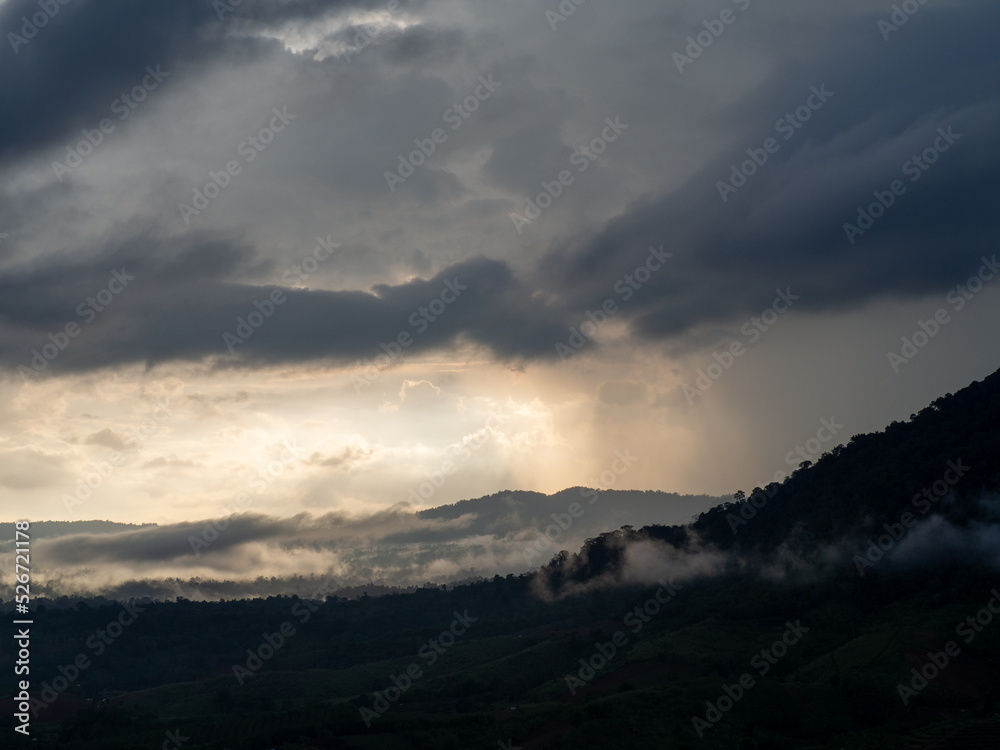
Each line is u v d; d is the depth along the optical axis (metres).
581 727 152.00
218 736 171.12
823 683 171.12
